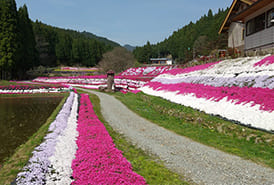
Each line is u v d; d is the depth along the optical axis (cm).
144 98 2428
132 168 699
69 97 2492
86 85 4728
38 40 9200
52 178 587
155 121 1434
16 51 5391
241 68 1650
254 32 1916
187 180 631
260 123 940
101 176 592
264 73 1329
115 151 813
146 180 624
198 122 1252
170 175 663
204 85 1822
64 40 11444
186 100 1736
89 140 927
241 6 2214
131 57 9325
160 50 15150
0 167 689
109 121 1448
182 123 1343
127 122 1418
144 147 933
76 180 588
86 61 11994
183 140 1016
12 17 5391
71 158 731
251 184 593
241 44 2312
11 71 5694
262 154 776
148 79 3841
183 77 2492
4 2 5272
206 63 2594
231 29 2550
